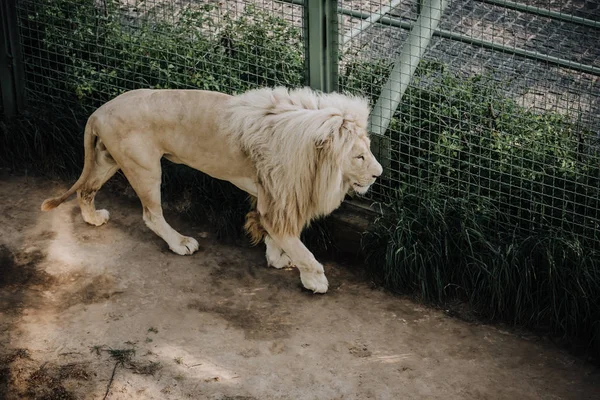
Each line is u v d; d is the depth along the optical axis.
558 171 6.22
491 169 6.28
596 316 5.98
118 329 6.03
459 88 6.69
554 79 7.16
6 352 5.79
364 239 6.57
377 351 5.92
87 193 6.85
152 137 6.32
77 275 6.54
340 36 6.75
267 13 7.09
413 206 6.55
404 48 6.49
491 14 7.98
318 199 6.12
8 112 7.75
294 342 5.98
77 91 7.38
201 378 5.64
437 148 6.50
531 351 5.96
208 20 7.30
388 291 6.48
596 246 6.14
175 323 6.11
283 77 6.89
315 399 5.52
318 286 6.39
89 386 5.55
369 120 6.57
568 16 6.12
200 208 7.11
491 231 6.39
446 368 5.80
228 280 6.56
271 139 5.99
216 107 6.18
